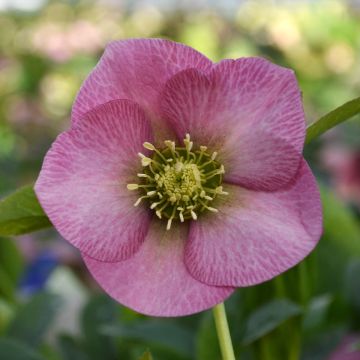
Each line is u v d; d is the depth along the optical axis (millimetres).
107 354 306
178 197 218
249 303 276
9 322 305
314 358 294
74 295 390
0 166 585
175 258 214
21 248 403
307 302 274
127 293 205
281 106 205
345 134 534
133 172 213
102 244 205
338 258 333
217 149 215
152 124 214
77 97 202
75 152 201
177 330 281
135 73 206
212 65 205
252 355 279
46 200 196
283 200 210
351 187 503
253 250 209
